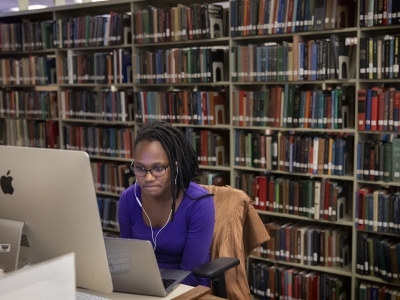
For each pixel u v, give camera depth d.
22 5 4.36
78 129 4.10
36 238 1.26
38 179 1.19
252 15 3.09
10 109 4.51
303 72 2.96
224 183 3.51
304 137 3.07
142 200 1.70
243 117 3.24
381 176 2.79
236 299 1.89
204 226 1.67
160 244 1.68
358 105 2.81
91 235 1.16
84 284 1.24
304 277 3.13
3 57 4.60
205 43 3.52
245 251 2.10
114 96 3.83
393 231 2.79
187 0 3.54
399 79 2.68
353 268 2.96
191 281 1.66
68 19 3.96
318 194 3.03
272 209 3.22
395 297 2.81
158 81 3.55
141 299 1.30
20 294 0.76
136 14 3.58
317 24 2.87
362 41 2.75
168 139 1.59
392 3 2.62
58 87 4.15
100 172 4.02
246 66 3.17
